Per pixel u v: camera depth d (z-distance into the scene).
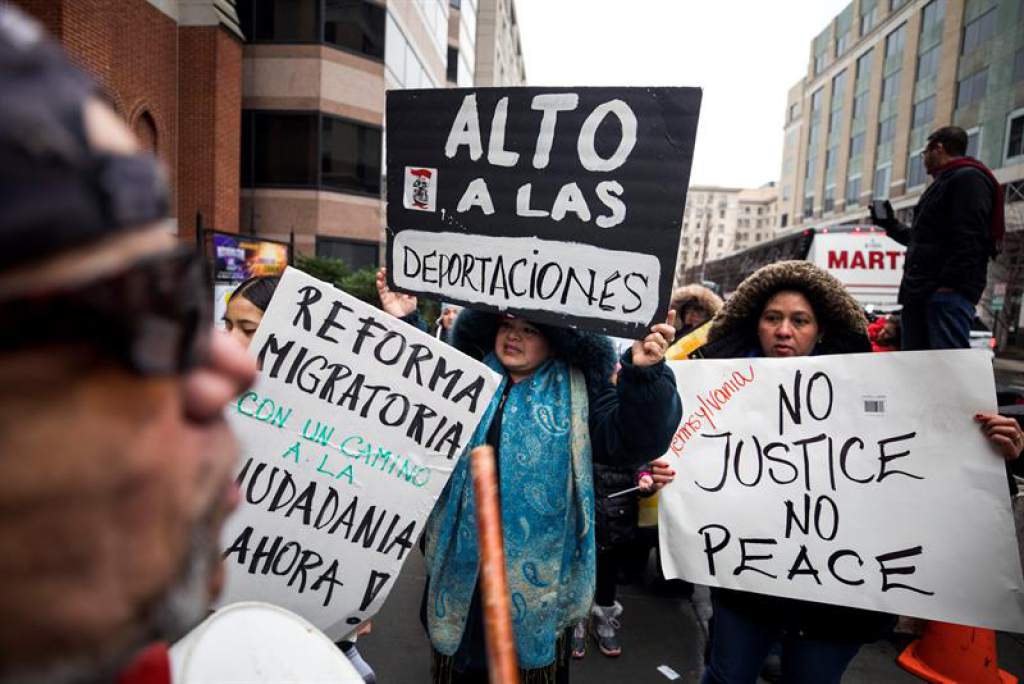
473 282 1.77
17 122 0.32
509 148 1.70
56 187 0.33
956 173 3.15
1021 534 2.60
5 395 0.33
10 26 0.35
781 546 1.76
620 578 3.51
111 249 0.36
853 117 40.78
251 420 1.47
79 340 0.34
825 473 1.76
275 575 1.47
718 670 1.83
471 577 1.64
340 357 1.51
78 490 0.34
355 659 1.59
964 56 28.55
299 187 17.05
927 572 1.63
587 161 1.61
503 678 0.80
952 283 3.15
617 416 1.62
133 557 0.37
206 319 0.43
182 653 0.99
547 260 1.67
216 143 14.27
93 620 0.36
